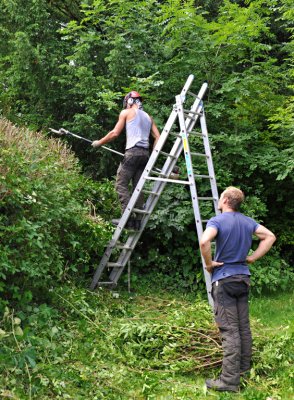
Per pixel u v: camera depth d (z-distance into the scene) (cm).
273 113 843
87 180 716
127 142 632
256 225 446
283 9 864
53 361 405
